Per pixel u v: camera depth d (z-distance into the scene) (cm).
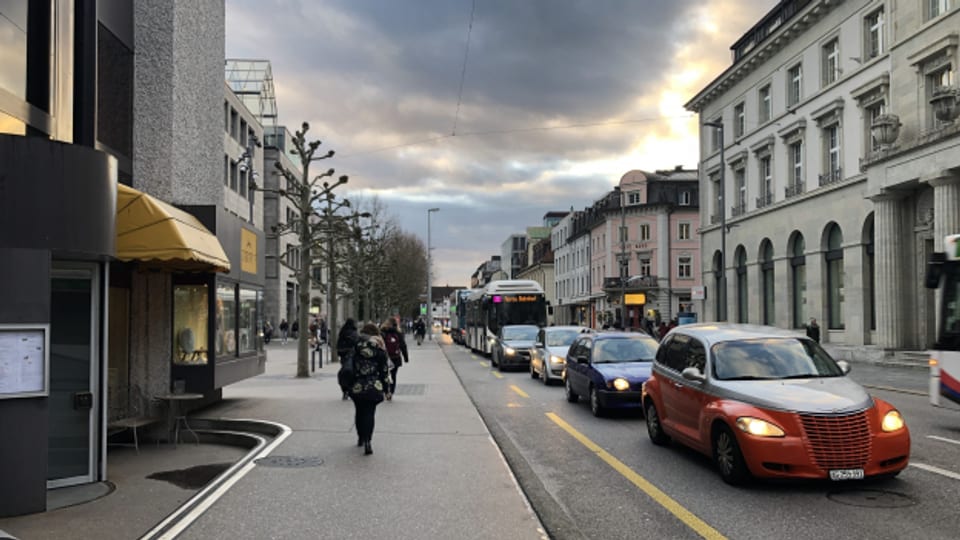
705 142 4638
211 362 1146
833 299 3219
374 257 4119
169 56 1188
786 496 678
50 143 644
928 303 2525
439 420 1155
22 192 624
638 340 1378
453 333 6097
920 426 1091
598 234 7344
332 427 1064
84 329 750
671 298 6581
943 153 2270
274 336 5616
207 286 1149
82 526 584
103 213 688
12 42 698
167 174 1177
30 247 625
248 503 637
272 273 5675
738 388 755
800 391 727
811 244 3312
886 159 2556
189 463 884
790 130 3488
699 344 873
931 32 2447
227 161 4375
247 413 1212
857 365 2570
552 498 664
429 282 7512
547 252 10188
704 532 571
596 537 562
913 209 2584
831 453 669
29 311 617
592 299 7575
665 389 926
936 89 2302
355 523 577
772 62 3722
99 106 1070
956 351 1068
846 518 601
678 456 891
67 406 743
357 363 888
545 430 1112
